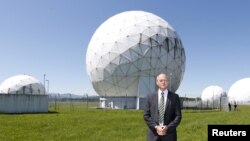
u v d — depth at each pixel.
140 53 45.16
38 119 21.45
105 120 20.95
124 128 16.72
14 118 22.34
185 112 33.47
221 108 45.66
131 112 31.19
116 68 45.50
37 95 31.23
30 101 30.73
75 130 15.84
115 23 48.56
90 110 36.31
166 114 6.84
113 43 46.09
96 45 48.31
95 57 47.69
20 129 16.00
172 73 47.19
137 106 44.78
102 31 49.12
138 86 45.03
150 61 45.34
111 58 45.66
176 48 48.06
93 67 48.12
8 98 29.45
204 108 47.66
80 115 25.86
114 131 15.59
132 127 17.16
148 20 48.22
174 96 6.98
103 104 48.78
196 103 53.22
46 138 13.48
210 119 22.52
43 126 17.27
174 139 6.87
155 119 6.86
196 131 15.59
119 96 47.03
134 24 47.12
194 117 24.62
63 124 18.28
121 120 21.05
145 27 46.88
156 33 46.62
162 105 6.87
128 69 45.25
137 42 45.47
